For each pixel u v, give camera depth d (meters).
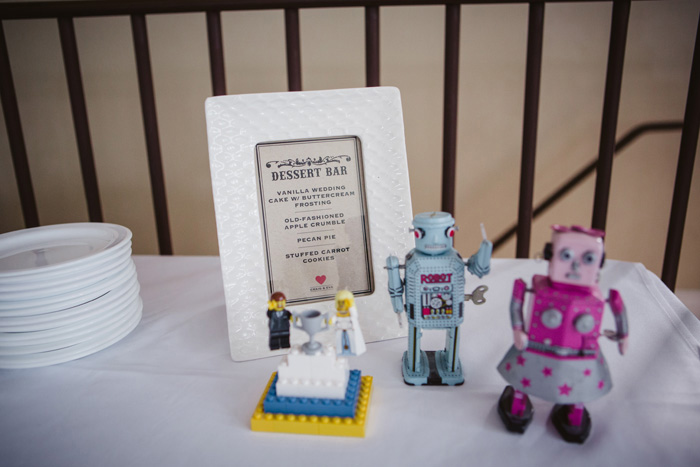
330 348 0.38
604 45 1.00
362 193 0.48
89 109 1.04
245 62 1.03
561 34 0.99
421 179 1.12
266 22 1.00
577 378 0.34
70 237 0.53
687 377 0.41
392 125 0.48
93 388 0.42
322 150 0.47
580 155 1.08
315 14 0.99
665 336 0.46
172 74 1.03
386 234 0.48
